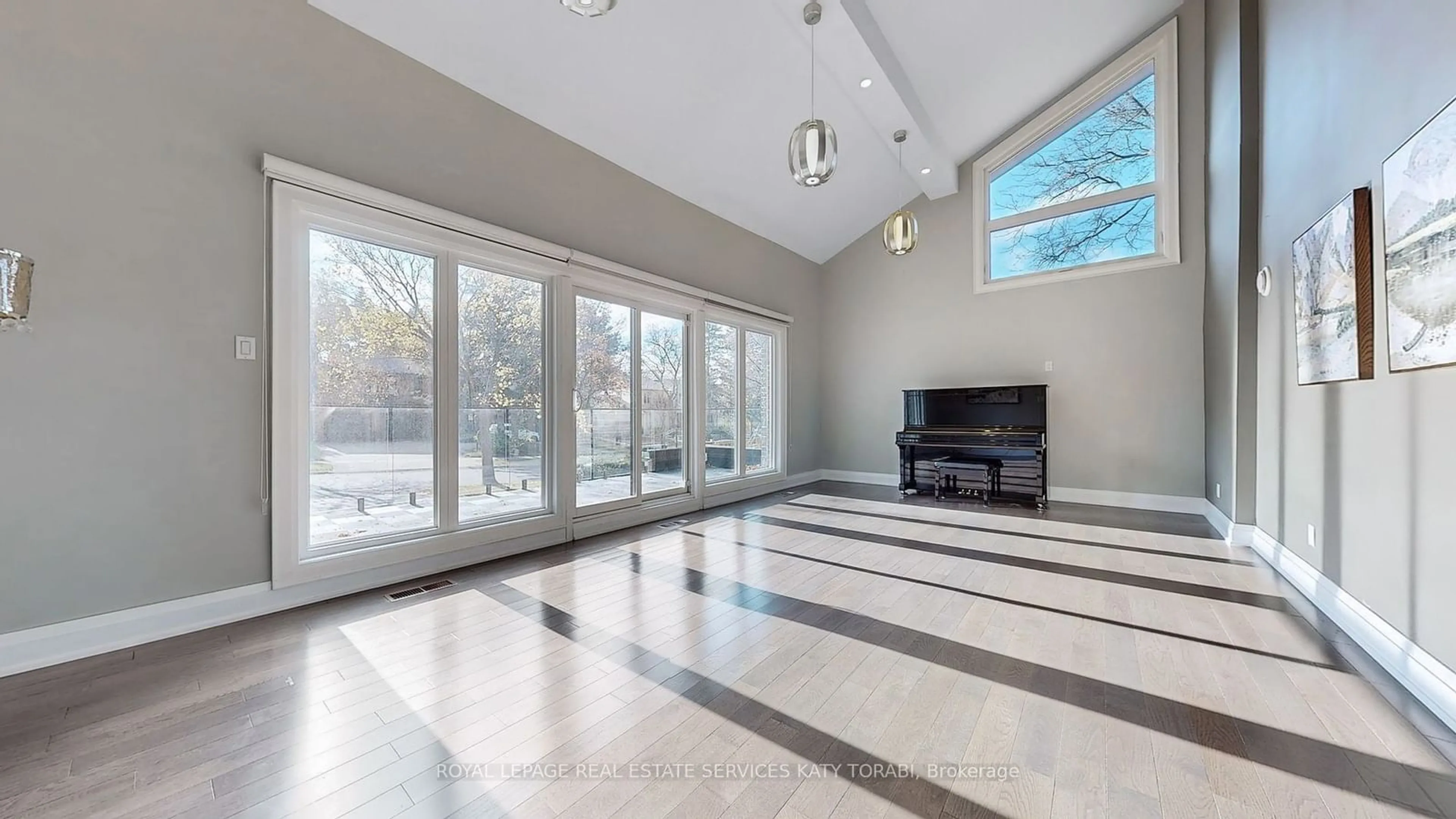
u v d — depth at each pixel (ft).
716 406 18.58
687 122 13.75
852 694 6.16
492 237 11.14
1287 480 10.08
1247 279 11.94
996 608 8.78
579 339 13.71
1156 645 7.39
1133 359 17.15
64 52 6.89
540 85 11.47
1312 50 8.64
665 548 12.49
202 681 6.41
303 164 8.80
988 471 18.21
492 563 11.22
